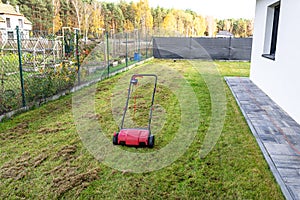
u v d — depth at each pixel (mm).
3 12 23547
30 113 4684
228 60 13992
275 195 2330
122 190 2459
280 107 4965
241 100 5473
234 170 2756
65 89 6121
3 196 2361
